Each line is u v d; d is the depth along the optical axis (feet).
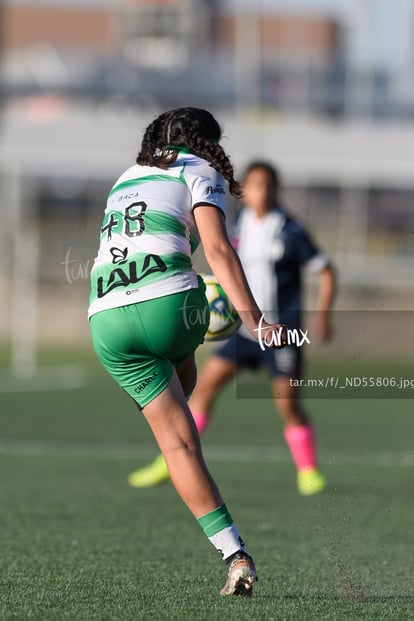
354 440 132.87
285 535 72.08
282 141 304.30
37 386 199.62
